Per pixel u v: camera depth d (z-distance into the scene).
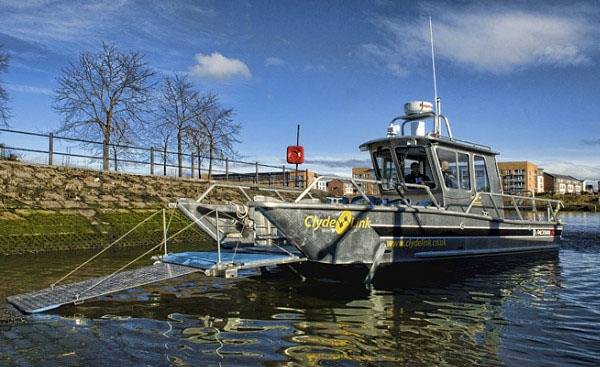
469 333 5.46
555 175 124.12
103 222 14.48
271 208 7.07
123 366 4.35
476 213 10.90
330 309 6.55
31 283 8.12
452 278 8.96
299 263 8.75
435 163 9.93
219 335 5.33
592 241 16.78
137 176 18.44
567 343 5.11
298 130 20.89
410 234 8.80
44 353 4.68
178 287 8.09
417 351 4.84
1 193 13.61
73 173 16.48
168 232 15.43
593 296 7.53
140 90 25.84
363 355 4.70
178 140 28.91
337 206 7.64
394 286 8.16
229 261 7.03
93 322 5.82
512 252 11.42
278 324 5.79
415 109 10.67
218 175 28.42
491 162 11.57
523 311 6.50
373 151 11.02
